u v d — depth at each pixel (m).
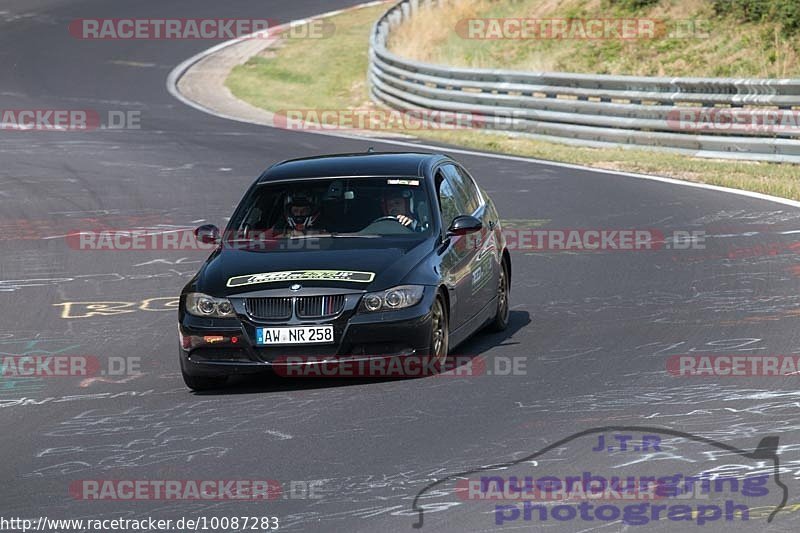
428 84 99.50
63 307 44.31
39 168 77.00
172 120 99.62
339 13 166.75
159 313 42.91
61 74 126.50
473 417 27.52
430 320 31.22
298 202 34.94
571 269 46.47
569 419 26.97
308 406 29.44
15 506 22.98
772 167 69.31
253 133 91.31
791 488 21.77
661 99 77.56
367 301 30.80
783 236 50.03
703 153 74.56
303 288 30.98
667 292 41.44
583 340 35.34
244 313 31.03
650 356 32.78
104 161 79.12
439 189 35.66
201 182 70.88
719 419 26.41
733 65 100.56
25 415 30.47
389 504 21.89
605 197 61.94
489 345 35.59
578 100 84.12
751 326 35.62
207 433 27.53
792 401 27.59
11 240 57.06
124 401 31.39
